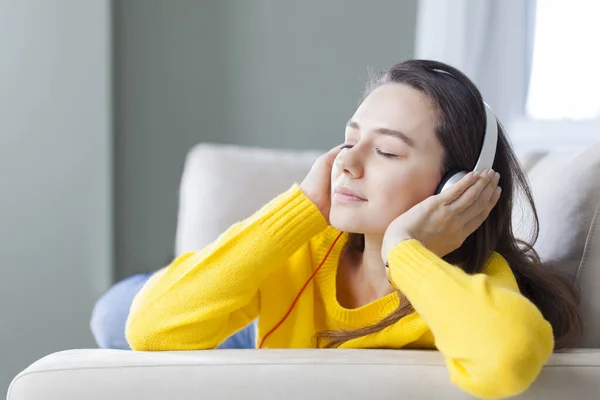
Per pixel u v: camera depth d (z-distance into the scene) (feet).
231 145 9.07
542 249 3.98
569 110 7.88
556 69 7.90
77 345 8.27
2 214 7.96
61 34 8.00
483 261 3.57
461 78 3.43
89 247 8.23
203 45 8.98
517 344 2.64
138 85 8.93
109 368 2.84
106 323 5.70
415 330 3.37
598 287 3.69
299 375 2.81
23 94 7.92
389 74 3.51
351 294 3.83
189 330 3.37
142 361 2.88
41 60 7.96
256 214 3.61
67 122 8.08
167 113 9.00
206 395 2.78
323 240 3.85
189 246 6.13
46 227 8.10
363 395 2.78
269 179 6.19
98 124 8.18
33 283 8.10
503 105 7.88
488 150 3.37
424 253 2.97
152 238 9.06
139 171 9.00
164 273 3.63
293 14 8.97
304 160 6.40
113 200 8.72
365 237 3.61
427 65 3.46
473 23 7.77
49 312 8.17
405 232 3.12
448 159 3.34
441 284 2.83
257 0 8.95
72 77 8.06
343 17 8.94
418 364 2.88
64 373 2.82
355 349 3.15
